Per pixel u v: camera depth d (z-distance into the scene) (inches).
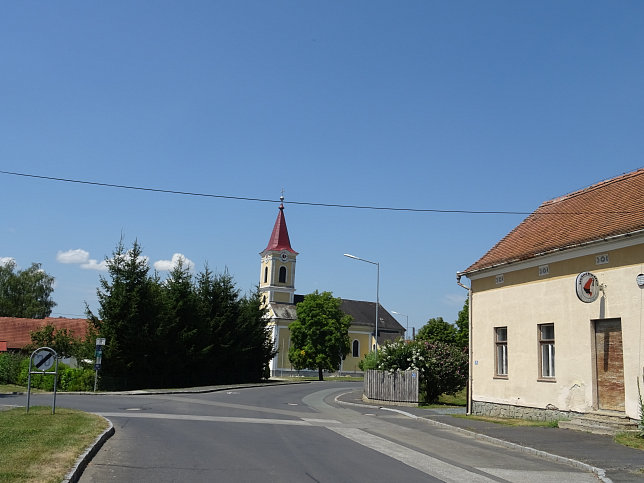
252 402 1146.0
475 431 667.4
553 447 546.9
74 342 1872.5
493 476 424.5
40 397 1131.3
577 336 735.7
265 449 513.0
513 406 847.1
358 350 3725.4
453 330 2411.4
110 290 1523.1
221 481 371.6
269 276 3624.5
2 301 2982.3
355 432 672.4
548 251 781.9
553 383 771.4
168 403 1019.3
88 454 425.7
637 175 834.8
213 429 650.8
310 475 401.1
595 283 698.2
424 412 956.0
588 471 452.4
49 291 3208.7
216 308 1994.3
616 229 692.7
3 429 520.1
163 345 1581.0
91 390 1480.1
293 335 2874.0
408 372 1163.3
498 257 922.1
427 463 470.9
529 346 823.7
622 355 675.4
